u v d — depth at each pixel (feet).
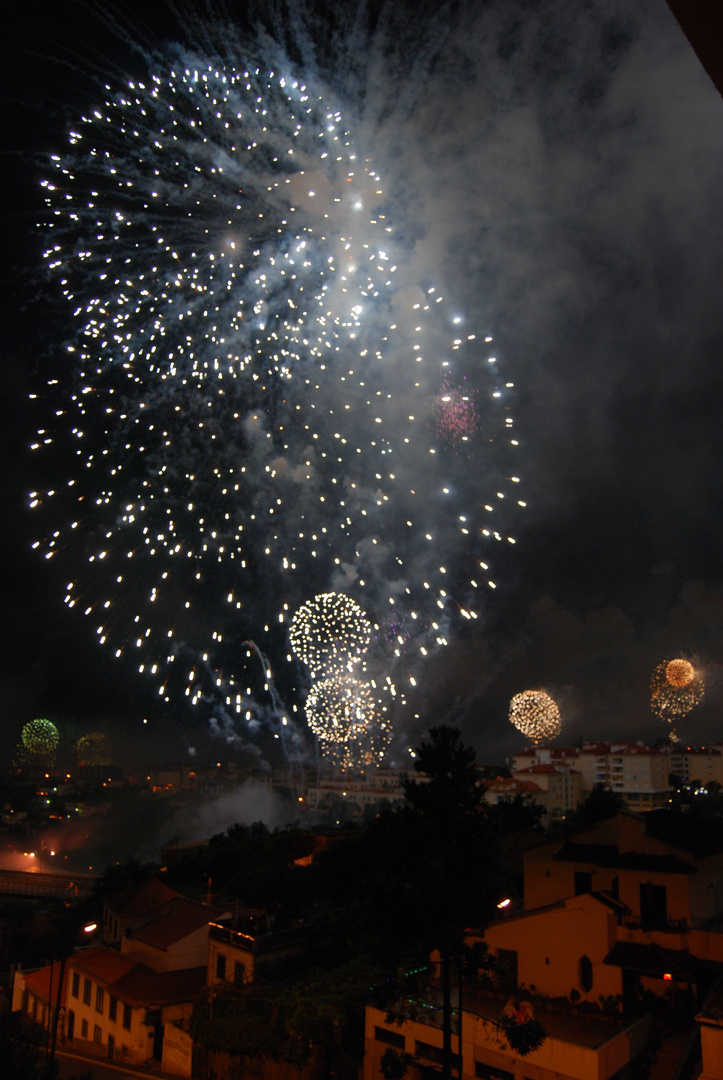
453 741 80.02
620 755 390.21
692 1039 76.48
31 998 140.15
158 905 148.46
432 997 91.40
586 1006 86.02
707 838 98.02
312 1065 93.40
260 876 146.00
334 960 107.14
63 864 428.56
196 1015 102.53
